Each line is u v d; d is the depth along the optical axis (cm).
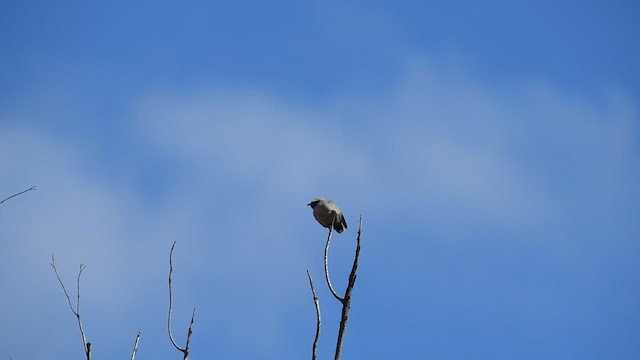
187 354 1328
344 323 1325
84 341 1259
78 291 1302
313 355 1280
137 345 1316
